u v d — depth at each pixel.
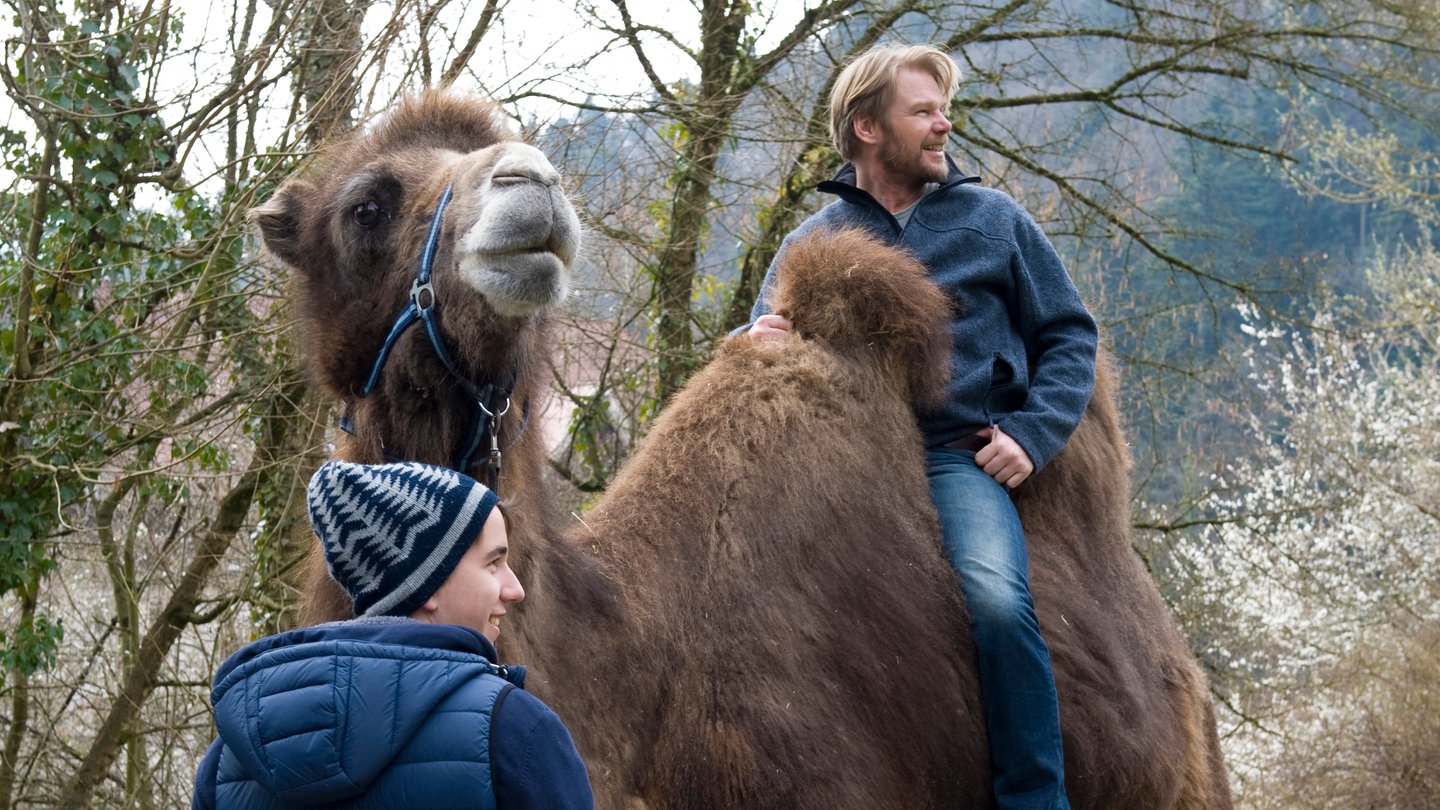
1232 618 19.89
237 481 10.25
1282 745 17.88
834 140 4.27
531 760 2.05
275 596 9.02
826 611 3.52
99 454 8.38
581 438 11.75
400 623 2.15
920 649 3.56
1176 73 13.25
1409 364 21.77
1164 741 3.95
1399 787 17.34
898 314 3.87
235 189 8.19
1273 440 24.67
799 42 11.52
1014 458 3.78
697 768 3.23
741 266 12.45
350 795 2.00
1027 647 3.57
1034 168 12.55
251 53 7.67
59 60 7.91
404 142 3.68
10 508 8.18
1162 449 16.62
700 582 3.45
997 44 12.98
